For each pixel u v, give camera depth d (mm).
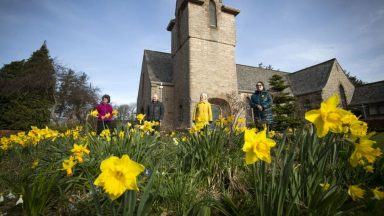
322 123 1092
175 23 23484
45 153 4746
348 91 29984
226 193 2396
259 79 29000
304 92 29016
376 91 28422
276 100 18797
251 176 2520
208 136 3328
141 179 2457
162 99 22109
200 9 21078
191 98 18844
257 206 1714
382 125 15523
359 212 1921
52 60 23562
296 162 2396
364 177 2371
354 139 1394
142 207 1487
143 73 26062
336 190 1841
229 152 3336
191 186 2516
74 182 2633
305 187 1990
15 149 5379
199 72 19672
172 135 5832
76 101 23109
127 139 3242
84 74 24188
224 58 21125
